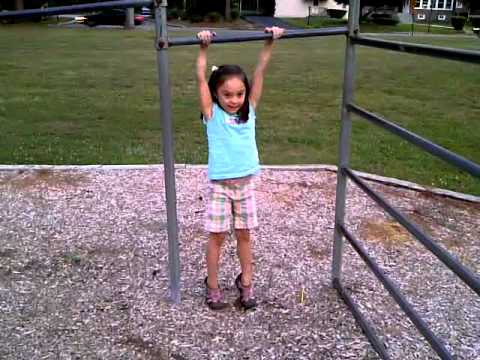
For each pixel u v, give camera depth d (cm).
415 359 248
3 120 734
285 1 4159
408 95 975
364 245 366
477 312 288
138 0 232
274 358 246
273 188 469
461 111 839
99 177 491
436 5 4225
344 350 252
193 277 316
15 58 1443
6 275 318
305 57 1561
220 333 264
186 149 606
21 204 427
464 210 438
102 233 376
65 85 1036
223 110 255
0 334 261
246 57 1505
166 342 256
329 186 480
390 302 296
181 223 392
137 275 319
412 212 429
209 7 3562
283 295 298
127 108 830
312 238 373
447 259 192
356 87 1059
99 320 273
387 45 225
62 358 245
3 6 2919
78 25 2781
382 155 592
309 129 712
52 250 350
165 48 238
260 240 366
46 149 594
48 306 286
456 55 181
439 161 575
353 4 255
